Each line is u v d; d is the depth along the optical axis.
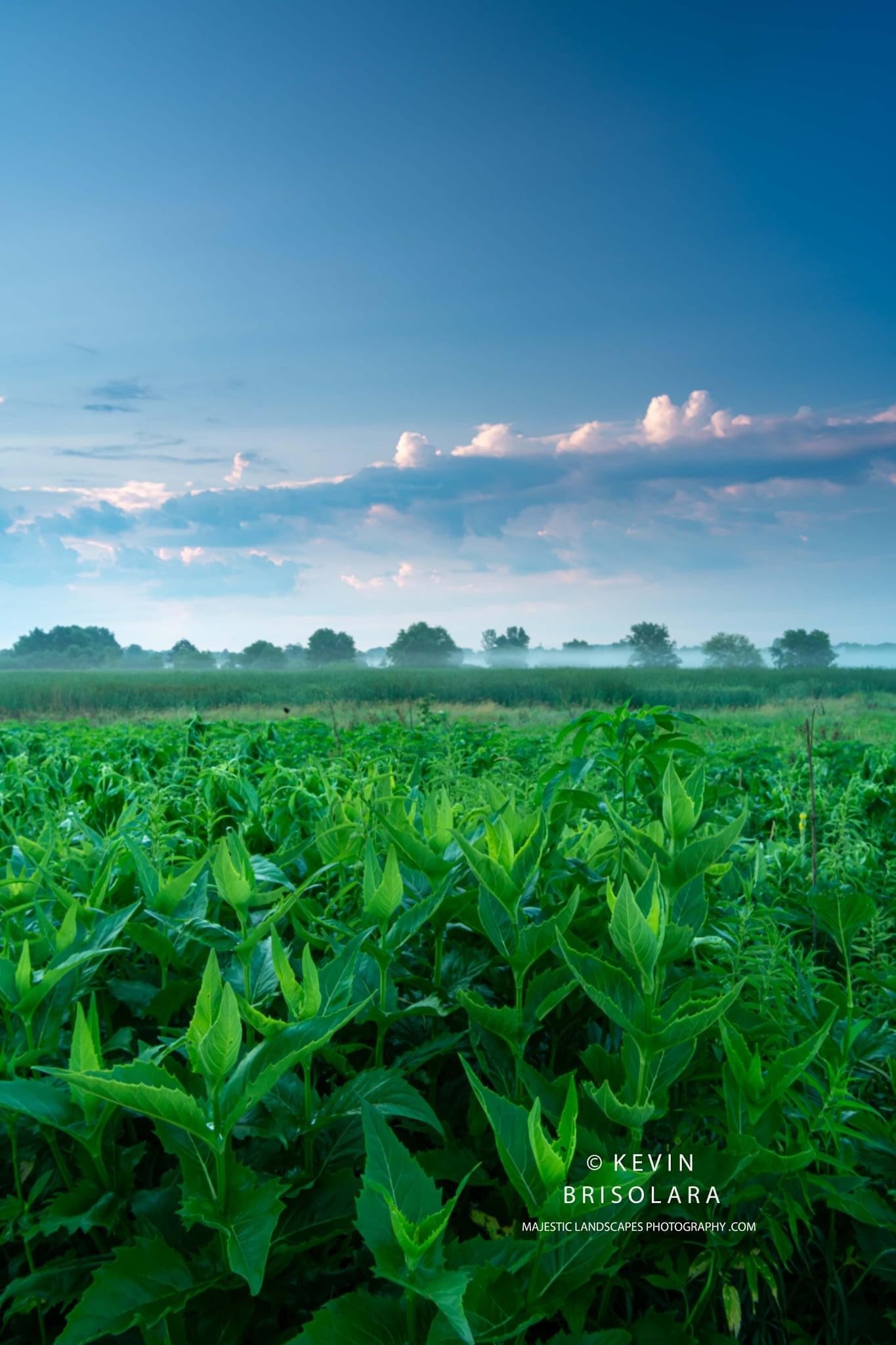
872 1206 1.46
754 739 9.28
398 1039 2.04
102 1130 1.54
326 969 1.64
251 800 3.21
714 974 2.01
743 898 2.73
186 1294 1.34
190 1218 1.29
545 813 2.77
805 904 2.71
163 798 3.54
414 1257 1.10
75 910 1.96
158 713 27.94
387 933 1.83
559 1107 1.58
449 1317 1.00
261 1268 1.19
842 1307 1.62
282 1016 1.90
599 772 4.04
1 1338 1.75
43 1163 1.78
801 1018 1.98
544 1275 1.29
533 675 52.72
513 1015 1.64
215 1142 1.31
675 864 1.88
